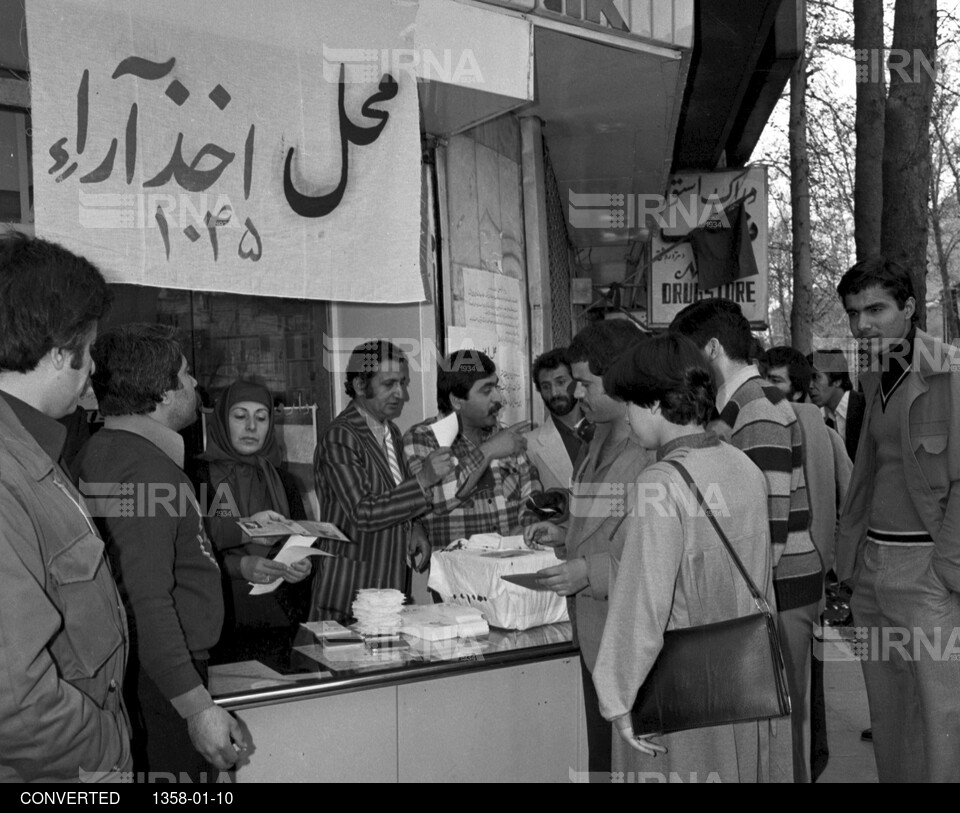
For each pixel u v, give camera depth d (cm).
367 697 238
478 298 461
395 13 294
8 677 144
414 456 338
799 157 970
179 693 201
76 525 165
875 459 319
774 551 266
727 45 536
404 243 294
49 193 235
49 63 235
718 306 289
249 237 268
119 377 214
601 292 1479
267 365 431
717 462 217
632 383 222
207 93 261
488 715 254
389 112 293
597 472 262
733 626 208
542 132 558
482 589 280
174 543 213
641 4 378
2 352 162
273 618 287
